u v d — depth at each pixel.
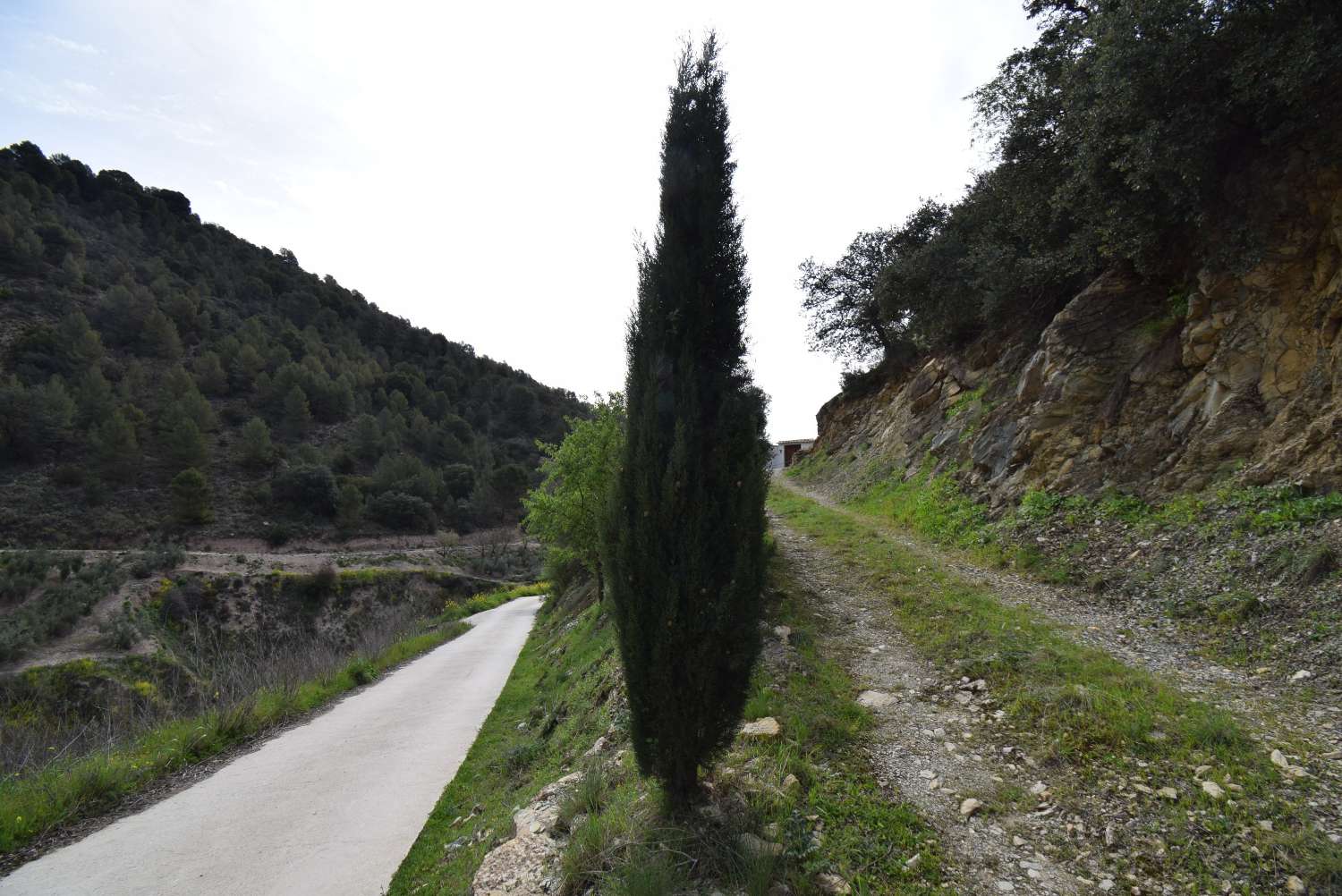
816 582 10.27
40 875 6.14
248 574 42.81
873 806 4.39
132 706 13.83
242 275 118.00
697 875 3.77
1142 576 8.52
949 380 19.31
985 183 18.03
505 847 5.00
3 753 10.12
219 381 83.88
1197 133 8.75
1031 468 12.22
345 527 65.69
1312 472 7.82
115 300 82.88
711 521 4.30
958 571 10.49
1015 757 5.04
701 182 4.73
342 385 94.62
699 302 4.62
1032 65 13.30
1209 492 9.01
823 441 32.03
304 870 6.03
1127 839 3.96
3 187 90.38
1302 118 8.73
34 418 60.34
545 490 19.62
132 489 60.16
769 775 4.64
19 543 48.50
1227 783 4.29
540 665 16.11
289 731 11.88
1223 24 8.41
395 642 23.48
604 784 5.25
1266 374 9.06
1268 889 3.43
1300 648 6.10
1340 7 7.67
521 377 150.00
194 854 6.50
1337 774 4.29
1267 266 9.30
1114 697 5.54
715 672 4.19
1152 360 11.10
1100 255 12.79
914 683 6.60
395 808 7.67
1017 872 3.75
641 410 4.61
